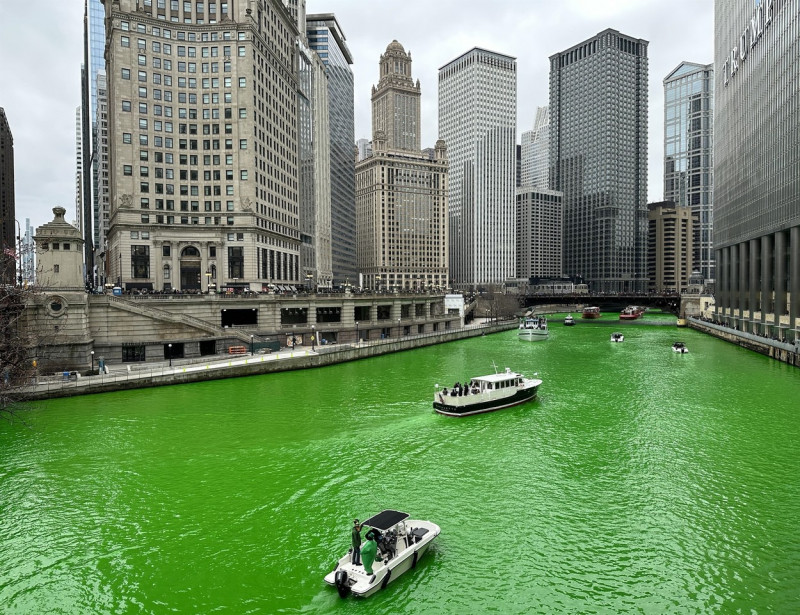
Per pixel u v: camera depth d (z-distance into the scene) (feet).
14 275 222.07
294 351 289.12
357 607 76.84
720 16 495.00
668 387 222.48
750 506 108.06
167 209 374.84
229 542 95.66
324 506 109.50
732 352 335.88
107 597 80.38
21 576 86.02
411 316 432.25
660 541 94.53
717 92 514.27
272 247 426.92
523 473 126.41
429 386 223.71
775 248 324.19
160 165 372.99
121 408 183.83
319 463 133.69
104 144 612.70
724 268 475.31
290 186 480.23
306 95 567.59
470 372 259.60
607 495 113.80
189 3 383.65
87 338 231.30
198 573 86.17
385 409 185.06
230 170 384.88
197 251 379.76
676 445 145.38
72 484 121.19
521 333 429.38
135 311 250.78
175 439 151.84
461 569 86.07
